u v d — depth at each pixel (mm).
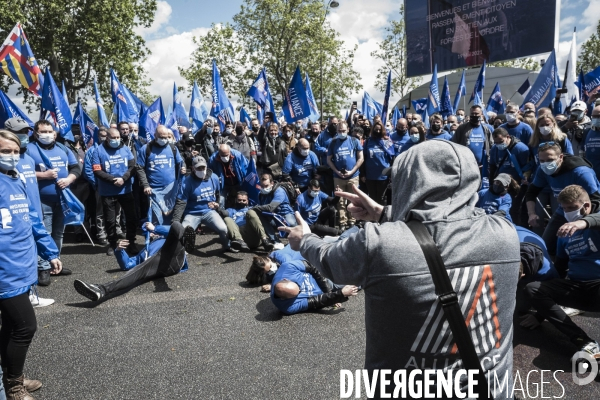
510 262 1277
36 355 3500
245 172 7723
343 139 7719
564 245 3723
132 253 6453
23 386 2867
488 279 1240
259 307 4379
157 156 6750
